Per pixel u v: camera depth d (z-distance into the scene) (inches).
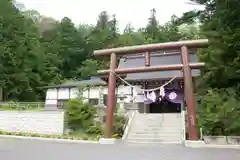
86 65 2251.5
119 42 2487.7
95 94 1242.6
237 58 807.1
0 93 1552.7
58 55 2336.4
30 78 1715.1
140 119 843.4
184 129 717.3
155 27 2886.3
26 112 989.2
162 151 518.9
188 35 2055.9
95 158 414.9
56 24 2603.3
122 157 429.1
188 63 678.5
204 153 494.3
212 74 882.8
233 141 669.9
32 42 1856.5
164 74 1013.2
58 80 1967.3
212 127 713.6
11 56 1547.7
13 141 713.0
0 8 1668.3
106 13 3225.9
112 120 723.4
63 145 625.0
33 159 394.0
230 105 725.9
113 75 738.2
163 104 1098.1
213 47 884.6
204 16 1224.2
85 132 848.9
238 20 914.1
